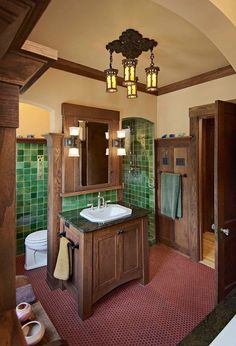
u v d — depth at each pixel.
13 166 0.61
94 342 1.85
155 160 3.71
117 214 2.58
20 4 0.38
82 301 2.09
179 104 3.32
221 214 2.04
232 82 2.71
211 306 2.23
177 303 2.29
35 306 1.61
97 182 2.86
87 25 1.84
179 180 3.32
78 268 2.20
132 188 4.17
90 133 2.78
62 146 2.57
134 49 1.95
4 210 0.60
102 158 2.89
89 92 2.82
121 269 2.43
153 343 1.83
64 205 2.64
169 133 3.49
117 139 3.02
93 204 2.87
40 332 1.31
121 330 1.96
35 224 3.55
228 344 0.88
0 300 0.60
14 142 0.61
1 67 0.56
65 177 2.59
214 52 2.33
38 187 3.54
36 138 3.44
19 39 0.52
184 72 2.90
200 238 3.18
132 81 1.83
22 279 1.83
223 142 2.04
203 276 2.79
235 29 1.41
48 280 2.64
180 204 3.36
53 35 2.00
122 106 3.17
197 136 3.10
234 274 2.20
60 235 2.45
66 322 2.06
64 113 2.56
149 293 2.47
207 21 1.38
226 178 2.08
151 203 3.81
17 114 0.60
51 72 2.51
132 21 1.79
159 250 3.54
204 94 3.00
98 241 2.21
